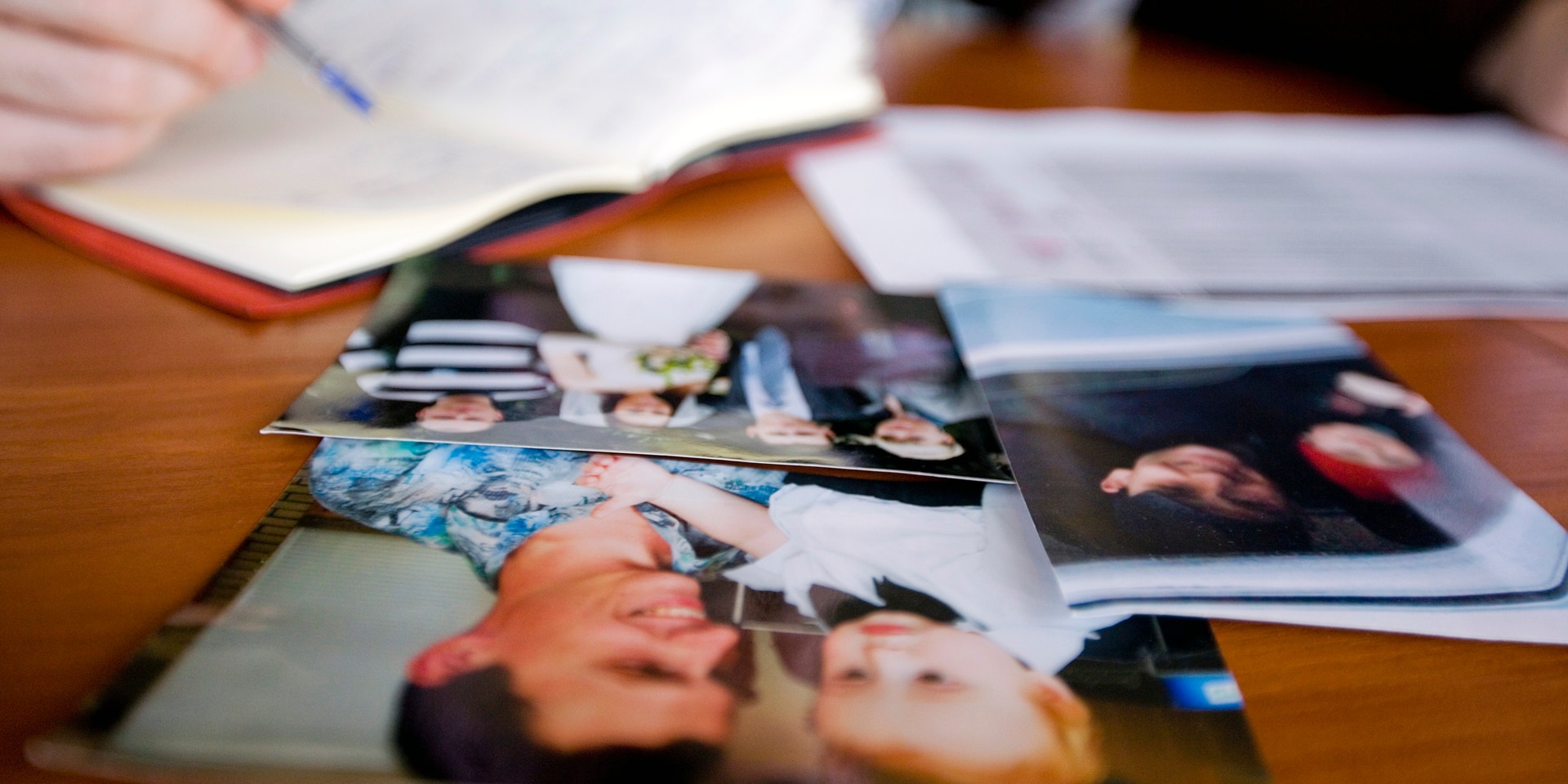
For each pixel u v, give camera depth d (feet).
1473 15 2.57
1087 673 0.66
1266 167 1.96
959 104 2.35
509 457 0.86
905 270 1.40
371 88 1.65
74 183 1.30
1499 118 2.46
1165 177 1.87
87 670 0.60
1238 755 0.61
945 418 0.99
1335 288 1.40
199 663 0.60
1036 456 0.92
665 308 1.20
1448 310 1.34
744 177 1.78
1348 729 0.63
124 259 1.20
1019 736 0.61
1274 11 3.10
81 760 0.53
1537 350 1.24
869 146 1.96
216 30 1.31
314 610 0.66
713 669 0.64
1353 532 0.83
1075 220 1.64
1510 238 1.63
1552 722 0.65
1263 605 0.73
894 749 0.59
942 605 0.72
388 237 1.23
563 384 1.00
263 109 1.60
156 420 0.89
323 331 1.10
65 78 1.17
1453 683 0.68
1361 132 2.26
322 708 0.58
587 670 0.63
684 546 0.76
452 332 1.09
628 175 1.48
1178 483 0.88
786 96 1.84
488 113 1.60
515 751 0.56
